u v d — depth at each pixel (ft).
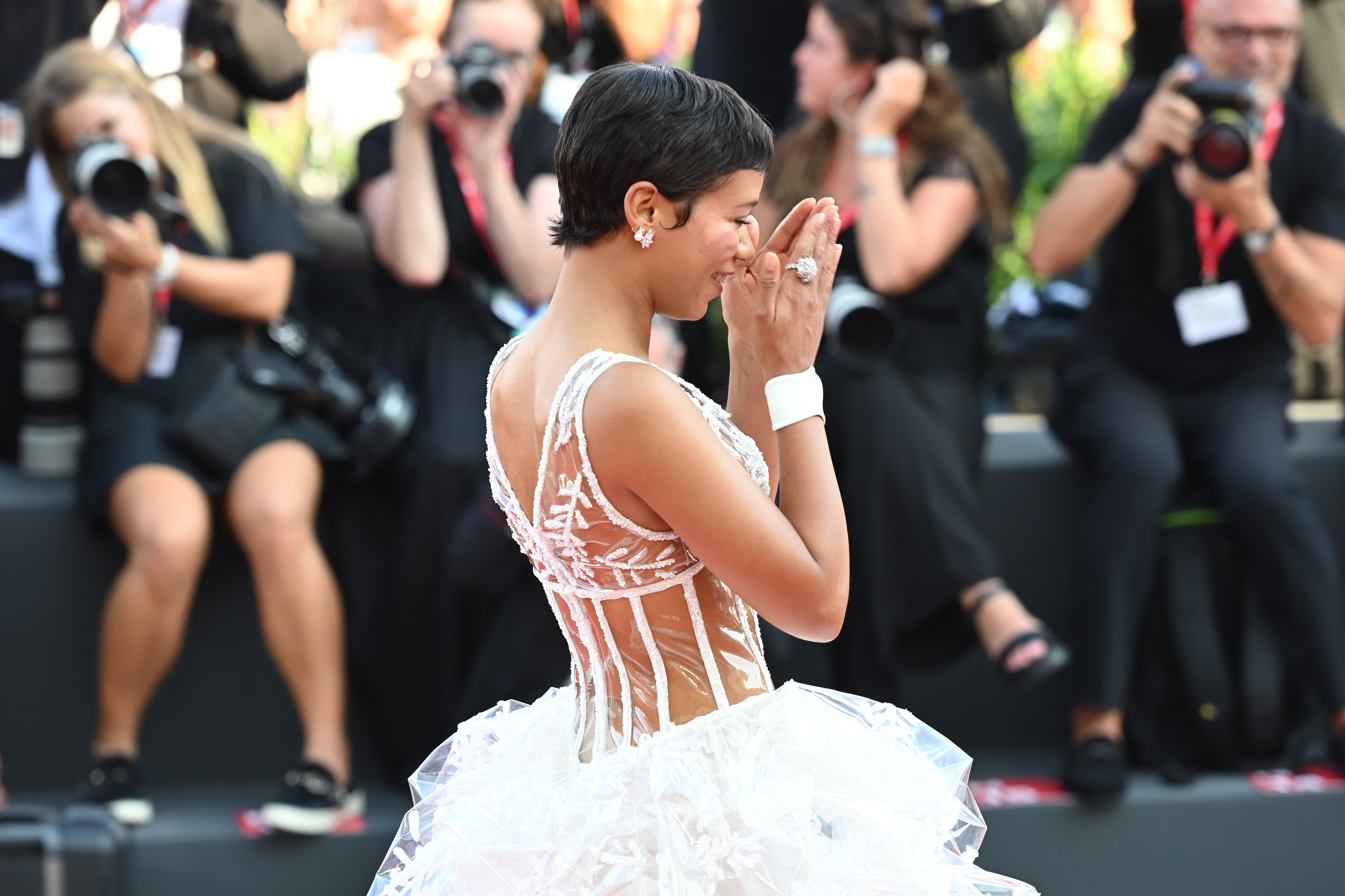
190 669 41.32
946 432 39.78
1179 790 39.32
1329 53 47.50
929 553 38.65
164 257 38.09
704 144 18.07
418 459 39.88
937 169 40.19
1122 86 47.78
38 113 38.68
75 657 40.96
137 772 38.55
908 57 40.42
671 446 17.75
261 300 39.88
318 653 38.40
